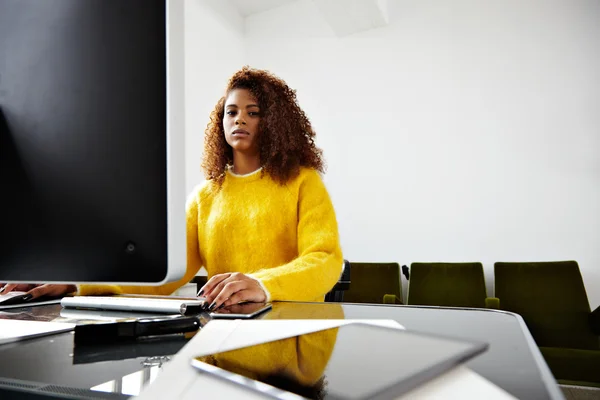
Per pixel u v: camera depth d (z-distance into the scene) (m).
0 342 0.36
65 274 0.35
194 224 1.05
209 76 3.17
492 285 2.76
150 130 0.34
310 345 0.28
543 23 2.81
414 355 0.25
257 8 3.64
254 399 0.20
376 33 3.27
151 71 0.34
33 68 0.37
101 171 0.34
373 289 2.72
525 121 2.80
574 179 2.65
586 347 2.09
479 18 2.98
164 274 0.33
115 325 0.37
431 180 3.01
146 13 0.34
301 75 3.49
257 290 0.61
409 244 3.02
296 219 0.96
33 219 0.36
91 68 0.35
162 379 0.23
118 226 0.34
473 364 0.25
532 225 2.71
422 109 3.08
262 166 1.01
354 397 0.19
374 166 3.18
